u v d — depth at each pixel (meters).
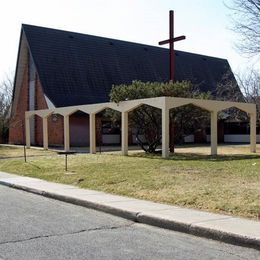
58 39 40.25
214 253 6.64
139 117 23.62
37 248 6.92
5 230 8.18
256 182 11.97
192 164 16.84
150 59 45.59
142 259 6.32
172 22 24.03
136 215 9.15
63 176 15.89
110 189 12.76
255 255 6.54
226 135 44.91
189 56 51.00
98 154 23.80
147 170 15.50
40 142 39.25
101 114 35.88
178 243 7.27
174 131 24.81
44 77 36.75
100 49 42.38
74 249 6.86
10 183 15.11
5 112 45.44
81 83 38.19
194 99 21.94
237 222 8.14
